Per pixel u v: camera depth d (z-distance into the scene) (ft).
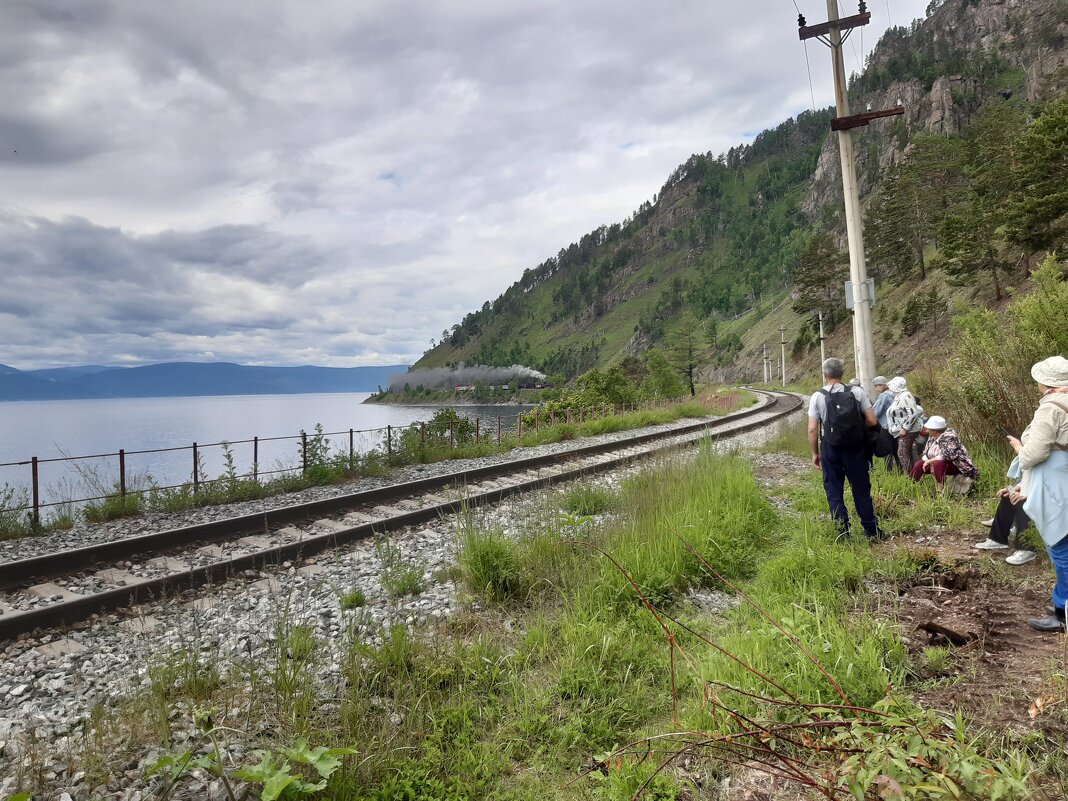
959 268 213.46
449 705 12.73
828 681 11.59
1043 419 14.08
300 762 9.66
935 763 7.26
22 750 11.05
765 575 18.92
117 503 35.60
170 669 13.32
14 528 31.53
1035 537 19.20
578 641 14.70
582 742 11.53
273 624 17.16
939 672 12.35
